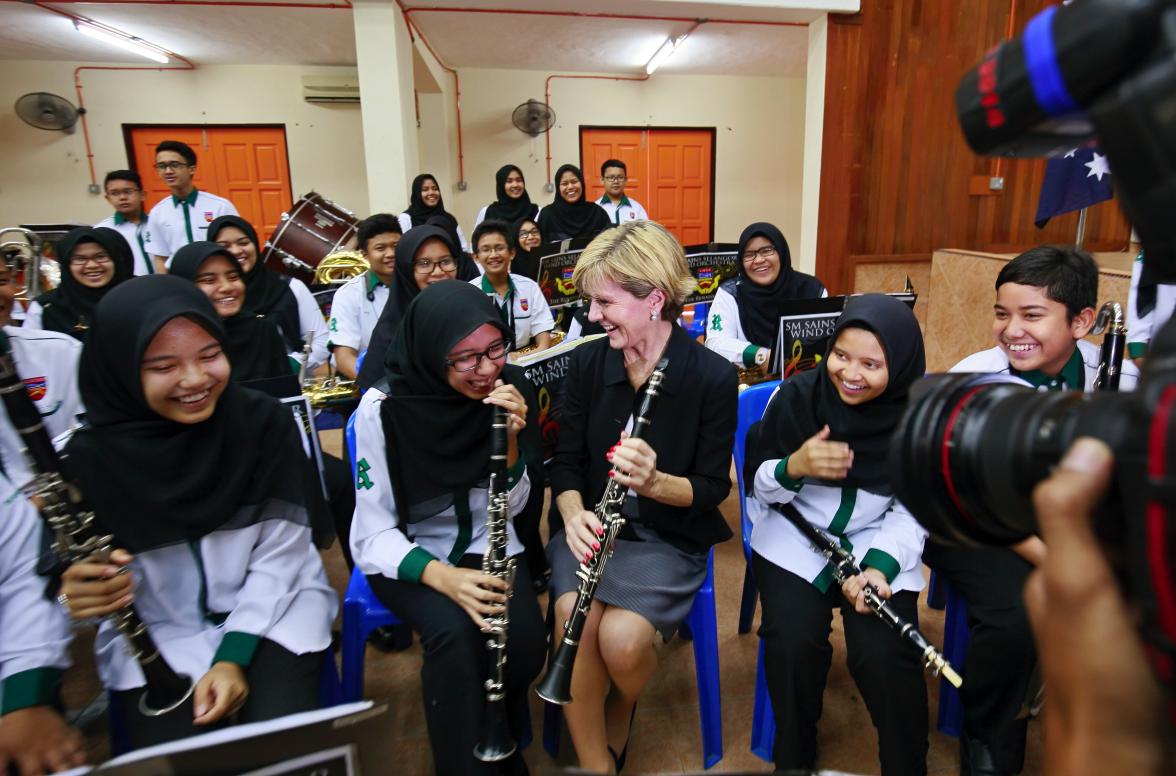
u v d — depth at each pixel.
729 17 4.76
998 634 1.36
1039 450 0.40
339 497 2.05
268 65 6.66
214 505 1.22
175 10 4.89
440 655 1.29
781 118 7.54
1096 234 5.08
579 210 5.02
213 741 0.77
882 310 1.36
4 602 1.16
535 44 5.85
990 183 4.95
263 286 2.81
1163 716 0.34
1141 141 0.34
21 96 6.38
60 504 1.06
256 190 6.93
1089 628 0.35
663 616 1.40
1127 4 0.33
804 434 1.52
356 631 1.52
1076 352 1.68
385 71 4.30
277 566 1.31
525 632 1.37
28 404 1.04
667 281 1.42
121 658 1.21
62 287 2.42
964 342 4.34
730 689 1.79
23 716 1.09
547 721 1.56
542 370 1.74
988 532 0.47
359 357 2.90
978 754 1.43
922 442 0.48
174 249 4.33
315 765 0.82
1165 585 0.31
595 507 1.49
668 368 1.46
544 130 6.94
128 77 6.54
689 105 7.34
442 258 2.42
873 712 1.34
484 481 1.47
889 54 4.64
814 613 1.41
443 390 1.42
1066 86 0.37
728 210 7.68
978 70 0.45
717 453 1.49
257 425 1.30
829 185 4.73
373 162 4.40
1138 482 0.32
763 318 2.91
